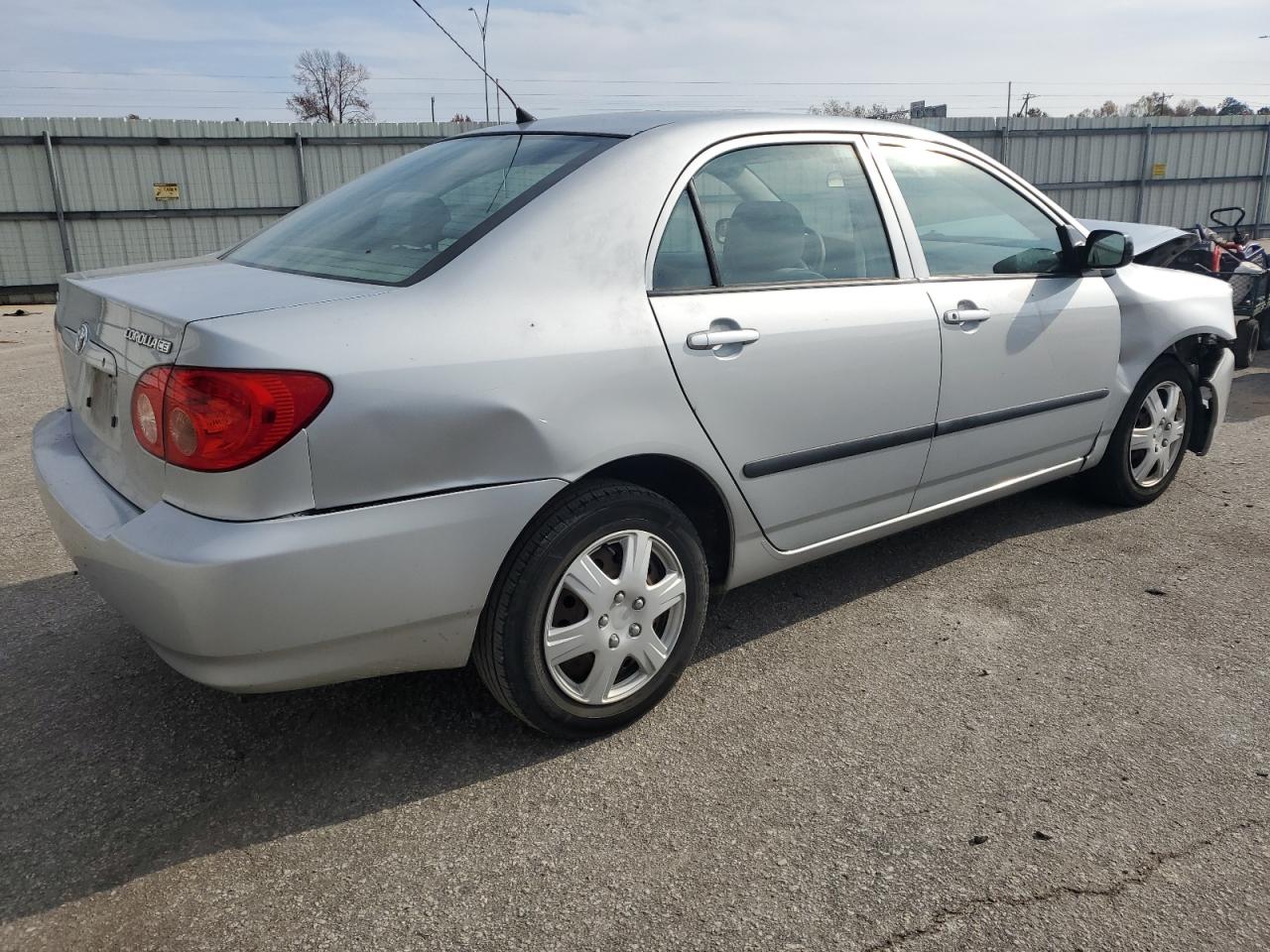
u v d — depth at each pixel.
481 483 2.27
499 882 2.13
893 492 3.25
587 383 2.40
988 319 3.38
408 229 2.62
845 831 2.28
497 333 2.30
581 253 2.49
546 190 2.54
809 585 3.65
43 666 3.08
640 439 2.51
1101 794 2.40
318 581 2.10
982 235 3.53
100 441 2.54
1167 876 2.12
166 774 2.52
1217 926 1.98
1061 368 3.72
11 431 6.20
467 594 2.31
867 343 3.00
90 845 2.26
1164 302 4.14
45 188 17.62
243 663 2.13
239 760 2.59
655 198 2.65
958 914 2.02
